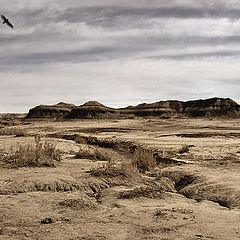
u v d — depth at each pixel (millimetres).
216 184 9242
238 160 13914
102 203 7559
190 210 6688
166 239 4863
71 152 17766
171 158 15938
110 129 45281
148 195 8016
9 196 7820
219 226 5539
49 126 62594
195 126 47562
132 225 5645
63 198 7723
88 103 126812
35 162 11938
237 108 127625
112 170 10664
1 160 12445
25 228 5480
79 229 5426
